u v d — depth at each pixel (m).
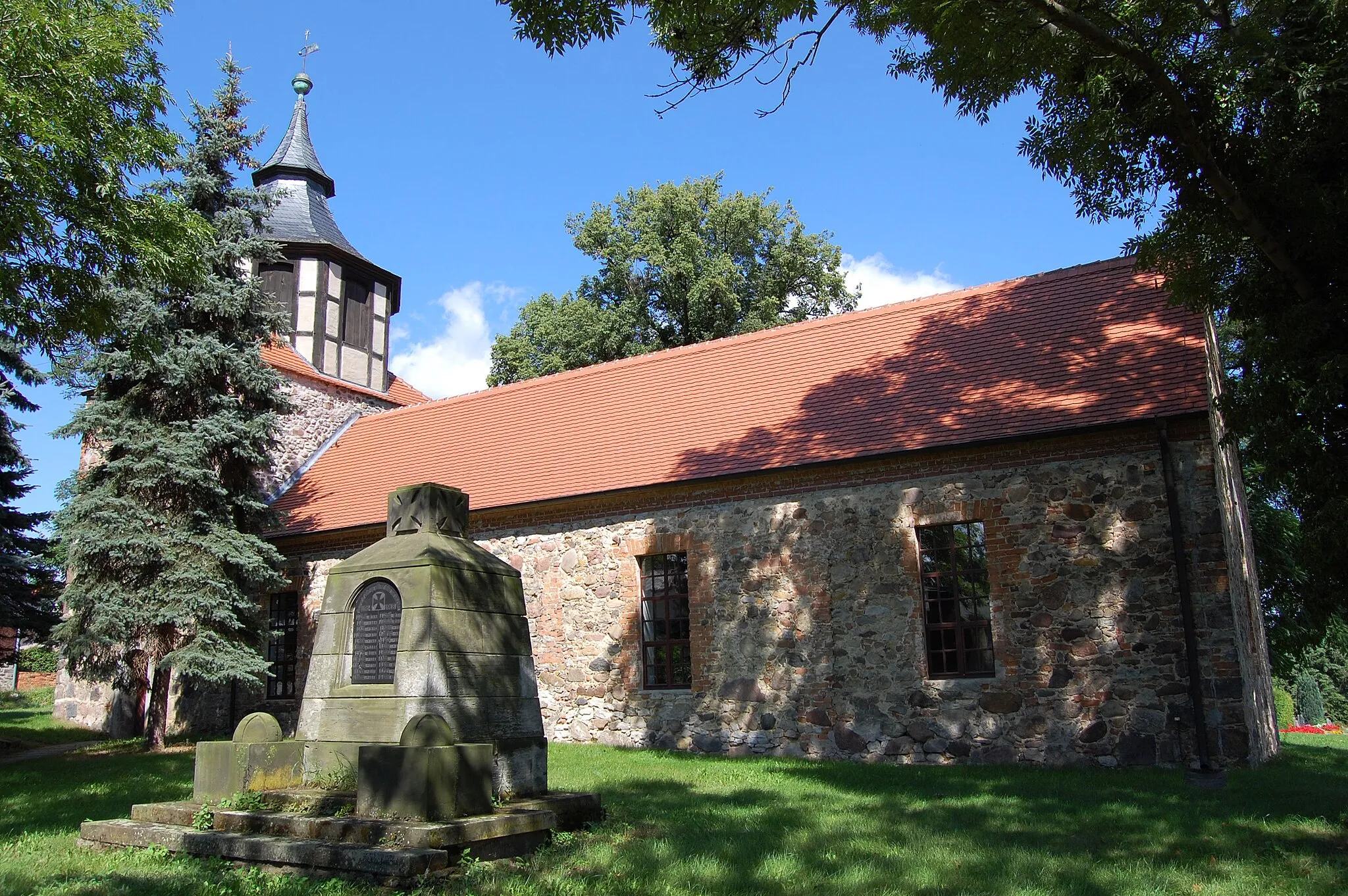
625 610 16.33
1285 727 29.41
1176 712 11.97
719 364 19.23
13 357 18.66
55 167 11.39
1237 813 8.77
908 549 14.07
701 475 15.75
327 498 21.08
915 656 13.74
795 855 7.22
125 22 11.84
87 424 17.27
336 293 25.00
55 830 8.95
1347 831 7.91
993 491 13.61
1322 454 8.45
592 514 16.95
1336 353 8.21
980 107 10.50
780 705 14.61
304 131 26.08
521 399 21.66
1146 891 6.19
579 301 30.88
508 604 9.09
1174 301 9.95
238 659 17.09
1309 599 8.86
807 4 9.39
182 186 18.45
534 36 8.89
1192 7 8.96
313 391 23.84
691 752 15.09
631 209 31.95
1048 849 7.41
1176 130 8.95
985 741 13.08
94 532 16.44
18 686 37.62
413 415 23.31
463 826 6.95
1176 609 12.20
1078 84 9.48
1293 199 8.47
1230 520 13.16
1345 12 8.12
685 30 9.60
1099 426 12.80
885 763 13.48
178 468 16.88
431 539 8.88
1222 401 9.26
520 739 8.70
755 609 15.07
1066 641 12.79
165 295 18.06
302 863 6.86
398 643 8.51
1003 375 14.98
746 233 30.88
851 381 16.67
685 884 6.44
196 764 8.55
